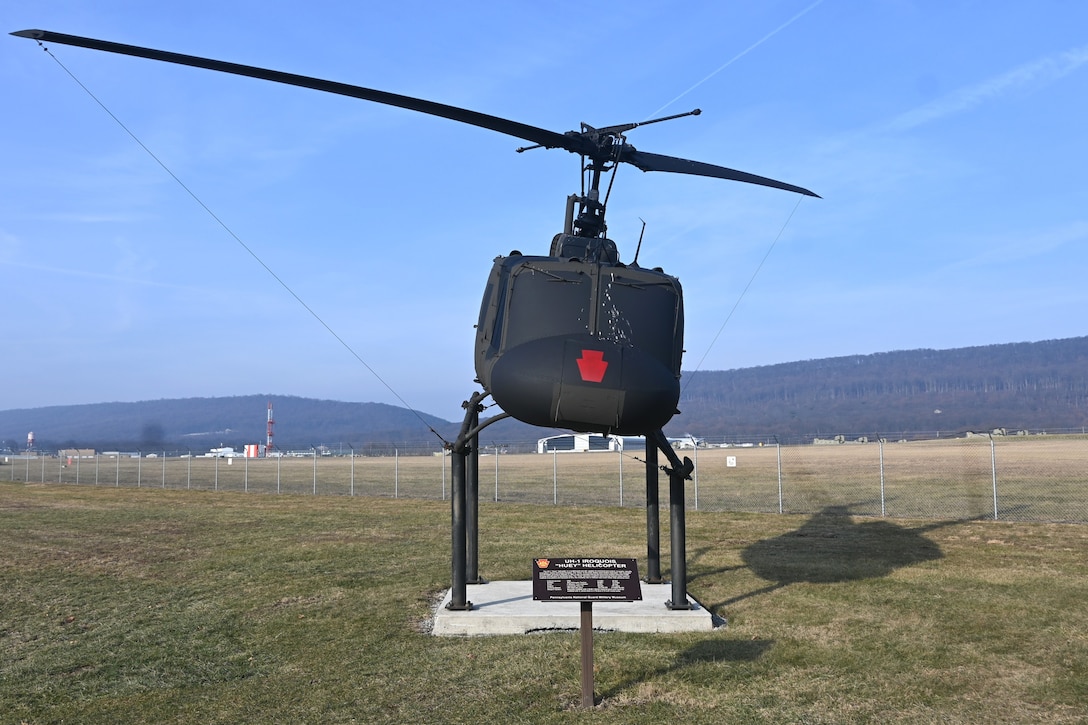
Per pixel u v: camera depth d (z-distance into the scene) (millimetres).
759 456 69812
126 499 34938
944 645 9875
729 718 7609
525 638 10492
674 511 11383
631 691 8375
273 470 64562
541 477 46250
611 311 9414
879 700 8062
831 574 14383
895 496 29625
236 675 9211
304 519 25156
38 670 9531
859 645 9945
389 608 12336
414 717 7746
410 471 60625
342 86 7953
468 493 13484
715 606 12141
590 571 8055
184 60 7516
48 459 111562
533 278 9500
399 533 21344
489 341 9906
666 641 10227
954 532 19391
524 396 8781
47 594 13914
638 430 8953
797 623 11062
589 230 10867
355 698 8320
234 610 12430
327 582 14398
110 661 9836
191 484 46406
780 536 19438
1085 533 18625
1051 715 7633
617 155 10023
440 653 9844
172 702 8328
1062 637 10141
